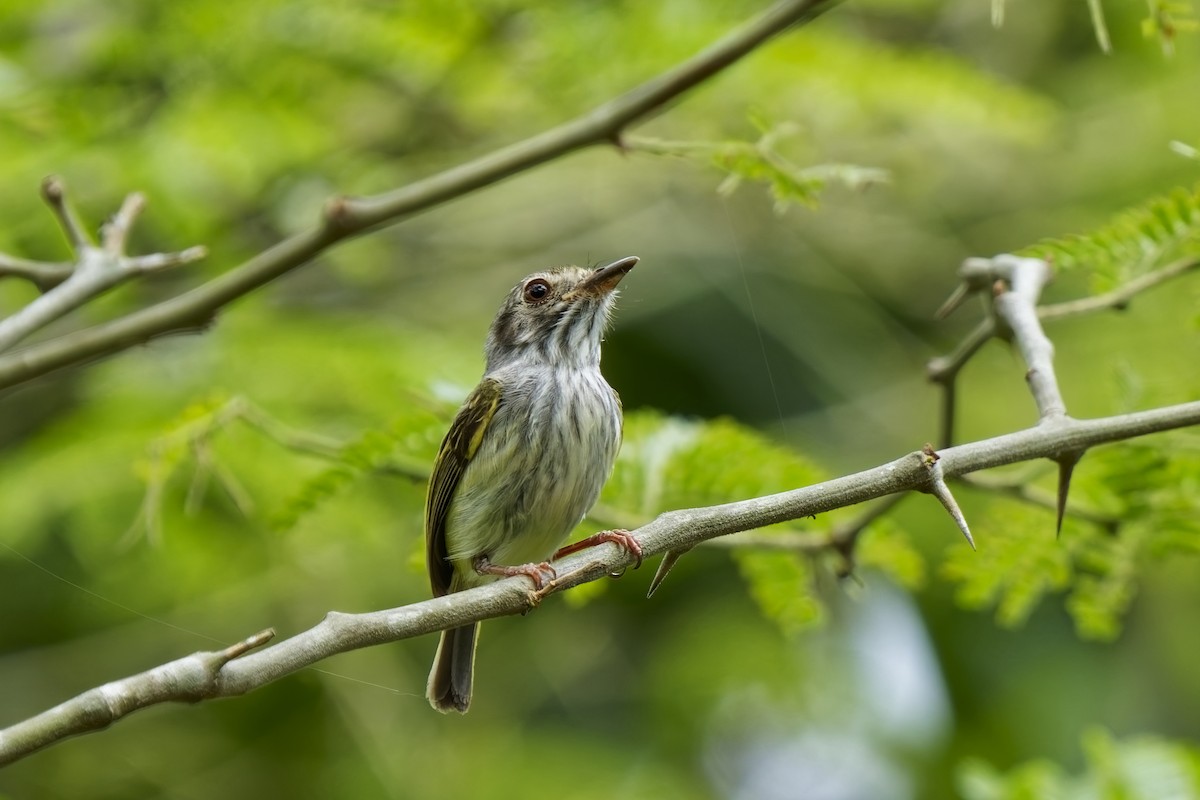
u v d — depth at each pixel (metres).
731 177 8.46
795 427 15.36
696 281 15.80
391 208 8.28
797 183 8.41
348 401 11.92
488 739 14.52
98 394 12.27
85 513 11.83
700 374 15.62
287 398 11.79
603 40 11.44
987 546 9.19
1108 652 14.40
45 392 13.88
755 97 12.09
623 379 15.62
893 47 12.41
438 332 14.03
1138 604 14.62
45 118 10.80
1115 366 9.11
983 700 14.37
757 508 5.93
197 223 11.30
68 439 12.17
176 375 12.16
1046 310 8.25
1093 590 9.22
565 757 14.32
